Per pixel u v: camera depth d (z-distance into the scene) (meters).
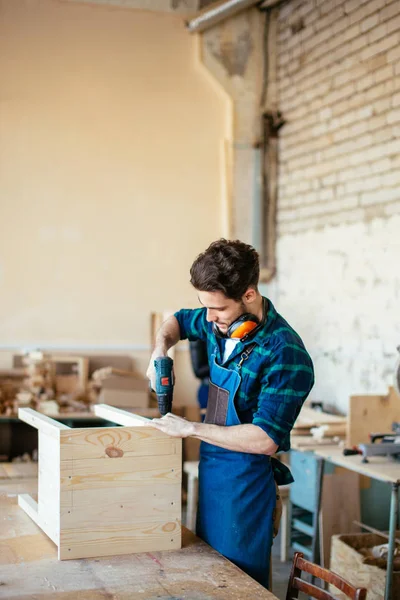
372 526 4.50
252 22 6.45
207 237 6.39
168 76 6.27
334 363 5.57
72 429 2.08
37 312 5.98
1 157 5.89
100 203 6.14
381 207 5.08
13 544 2.19
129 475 2.13
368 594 3.55
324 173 5.76
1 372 5.77
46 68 5.98
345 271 5.47
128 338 6.20
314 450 4.00
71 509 2.07
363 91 5.29
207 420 2.38
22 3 5.91
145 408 5.61
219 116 6.41
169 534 2.18
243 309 2.19
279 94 6.45
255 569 2.23
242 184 6.43
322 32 5.77
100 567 2.02
